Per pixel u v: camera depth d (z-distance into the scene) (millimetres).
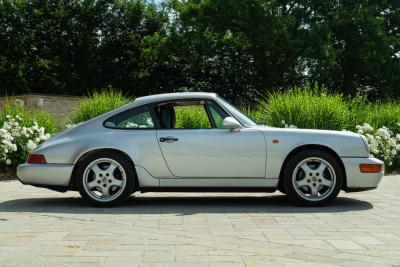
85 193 7012
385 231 5164
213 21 36875
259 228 5320
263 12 35469
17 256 4051
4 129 11766
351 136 7160
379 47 37906
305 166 7023
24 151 12039
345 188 7094
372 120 14227
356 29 38156
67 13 43594
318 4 38031
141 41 43750
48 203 7457
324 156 6984
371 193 8562
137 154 7020
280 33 35219
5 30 41625
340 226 5445
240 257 4004
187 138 7051
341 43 39812
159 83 45969
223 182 7051
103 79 44531
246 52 40625
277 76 38781
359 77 44031
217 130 7113
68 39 43688
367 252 4195
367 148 7152
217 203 7430
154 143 7051
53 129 14008
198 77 45344
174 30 40312
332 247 4391
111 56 45219
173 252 4180
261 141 7020
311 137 7039
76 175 7059
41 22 42938
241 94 44531
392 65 41281
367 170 7035
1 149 11656
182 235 4902
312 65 36594
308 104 13148
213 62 43531
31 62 41969
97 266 3758
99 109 15312
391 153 12625
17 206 7145
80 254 4117
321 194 7078
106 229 5223
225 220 5859
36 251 4223
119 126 7223
